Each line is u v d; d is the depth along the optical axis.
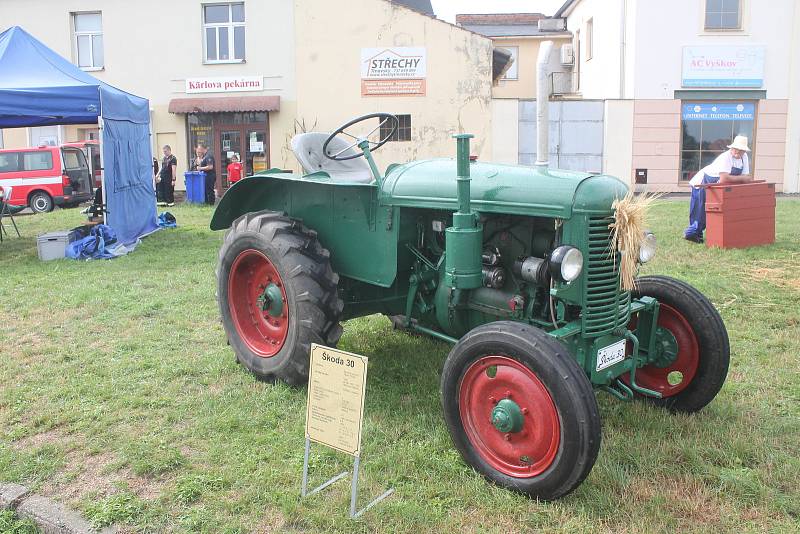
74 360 4.59
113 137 9.40
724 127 18.27
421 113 18.61
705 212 8.73
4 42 9.24
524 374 2.82
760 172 18.33
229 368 4.39
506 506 2.78
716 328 3.53
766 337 5.02
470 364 3.01
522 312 3.31
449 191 3.47
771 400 3.86
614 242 3.09
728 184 8.51
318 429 2.81
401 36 18.34
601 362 3.18
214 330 5.32
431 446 3.30
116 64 19.09
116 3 18.83
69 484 3.01
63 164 16.91
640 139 18.45
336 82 18.64
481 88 18.41
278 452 3.25
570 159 18.89
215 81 18.88
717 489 2.90
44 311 5.89
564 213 3.02
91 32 19.27
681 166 18.53
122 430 3.52
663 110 18.27
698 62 17.92
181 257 8.66
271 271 4.20
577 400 2.64
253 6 18.56
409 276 4.04
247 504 2.83
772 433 3.43
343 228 4.05
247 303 4.44
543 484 2.76
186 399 3.90
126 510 2.76
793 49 17.73
